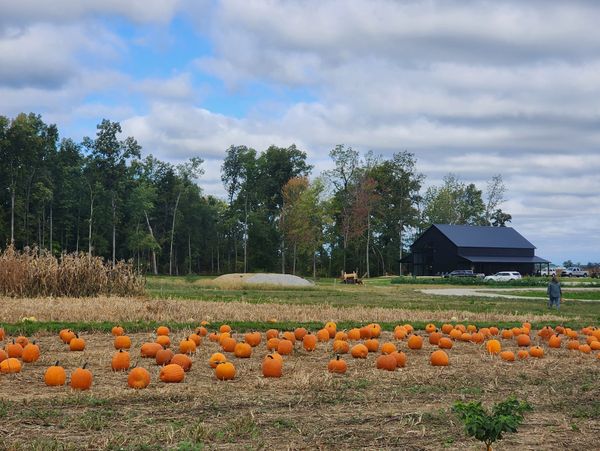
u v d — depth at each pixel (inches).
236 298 1206.9
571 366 505.0
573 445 286.5
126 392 366.9
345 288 1963.6
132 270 1144.2
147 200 3774.6
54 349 542.0
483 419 245.0
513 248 3678.6
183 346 525.3
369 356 542.3
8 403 335.3
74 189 3661.4
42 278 1043.3
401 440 285.7
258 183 4237.2
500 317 909.2
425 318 861.8
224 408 337.4
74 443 268.2
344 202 4170.8
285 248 4087.1
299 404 349.7
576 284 2470.5
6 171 3149.6
